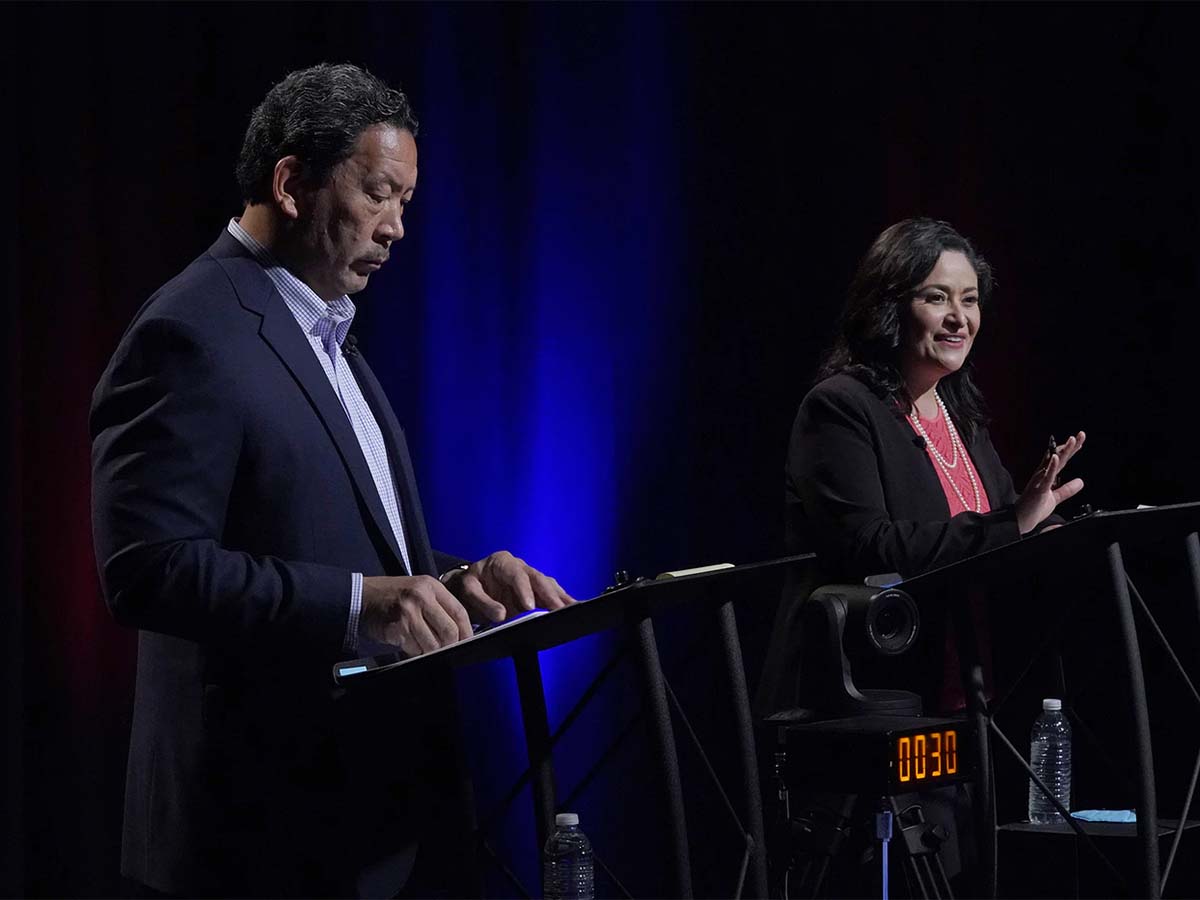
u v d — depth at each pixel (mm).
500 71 8070
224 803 3223
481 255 8008
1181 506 3760
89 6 7188
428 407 7930
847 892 4516
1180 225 6781
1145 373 6855
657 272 8031
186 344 3236
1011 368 7242
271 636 3107
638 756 7695
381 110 3566
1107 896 4500
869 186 7742
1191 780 3971
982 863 4191
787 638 4809
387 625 3111
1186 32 6820
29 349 7008
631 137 8062
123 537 3104
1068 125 7180
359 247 3562
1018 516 4504
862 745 3643
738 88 7992
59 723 6922
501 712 7777
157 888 3248
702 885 7512
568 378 8031
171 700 3334
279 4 7555
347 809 3246
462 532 7895
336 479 3402
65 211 7055
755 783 3242
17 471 6723
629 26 8078
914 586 4121
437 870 3494
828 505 4754
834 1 7848
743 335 7930
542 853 3754
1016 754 4160
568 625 3006
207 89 7457
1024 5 7340
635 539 7938
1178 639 6430
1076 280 7098
